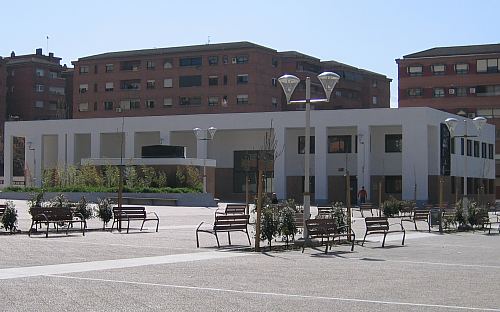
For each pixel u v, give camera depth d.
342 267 16.03
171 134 72.69
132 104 104.06
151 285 12.39
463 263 17.52
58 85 119.31
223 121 69.38
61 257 16.73
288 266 15.98
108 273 13.98
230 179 72.56
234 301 10.84
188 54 100.69
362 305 10.70
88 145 78.12
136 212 26.62
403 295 11.79
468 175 70.81
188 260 16.75
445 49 95.19
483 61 90.94
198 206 50.28
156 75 102.62
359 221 38.62
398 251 20.92
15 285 12.16
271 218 20.52
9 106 115.94
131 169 55.47
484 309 10.52
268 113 67.75
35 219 23.33
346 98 111.44
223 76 98.94
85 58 107.50
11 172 78.50
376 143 66.88
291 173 69.69
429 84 92.75
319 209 31.86
